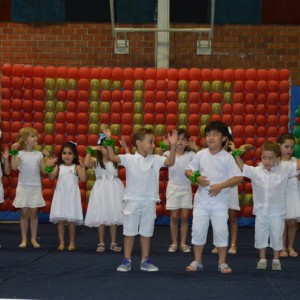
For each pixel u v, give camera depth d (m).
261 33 10.09
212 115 8.88
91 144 8.85
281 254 6.75
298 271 5.85
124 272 5.68
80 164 7.12
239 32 10.09
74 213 6.93
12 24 10.11
